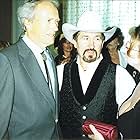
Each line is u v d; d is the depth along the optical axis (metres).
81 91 1.34
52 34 1.25
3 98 1.06
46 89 1.16
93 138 1.24
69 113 1.33
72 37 1.31
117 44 1.33
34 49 1.21
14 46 1.15
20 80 1.09
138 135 1.33
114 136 1.25
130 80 1.34
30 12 1.20
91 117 1.34
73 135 1.35
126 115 1.34
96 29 1.32
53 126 1.21
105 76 1.34
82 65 1.33
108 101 1.34
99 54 1.34
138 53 1.32
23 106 1.11
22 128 1.12
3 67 1.07
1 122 1.07
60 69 1.32
